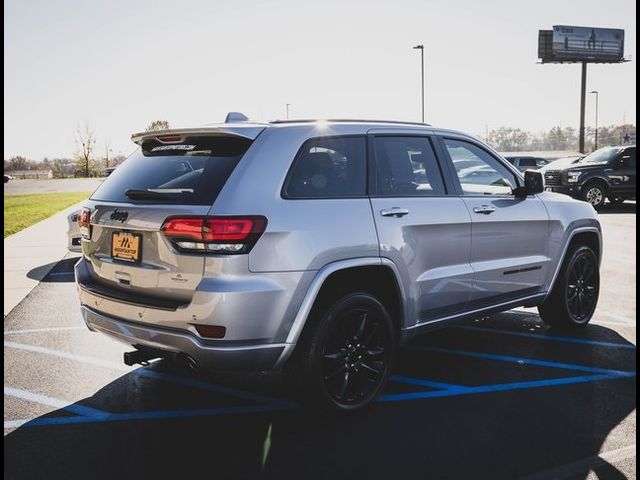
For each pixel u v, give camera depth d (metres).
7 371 4.83
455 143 4.86
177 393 4.36
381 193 4.11
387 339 4.07
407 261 4.13
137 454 3.40
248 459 3.34
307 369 3.70
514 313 6.64
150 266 3.60
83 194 32.72
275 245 3.47
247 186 3.51
